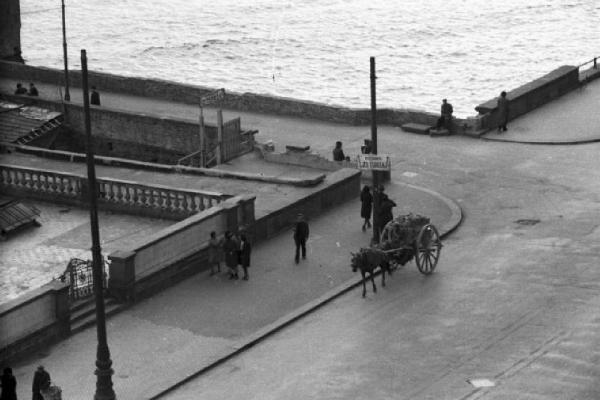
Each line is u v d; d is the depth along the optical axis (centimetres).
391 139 7562
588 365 4616
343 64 16112
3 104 8175
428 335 4947
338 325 5106
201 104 7344
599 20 18850
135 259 5319
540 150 7256
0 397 4391
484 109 7588
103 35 18162
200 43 17600
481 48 16988
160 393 4584
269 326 5094
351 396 4500
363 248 5341
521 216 6238
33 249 5950
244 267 5547
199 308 5284
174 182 6669
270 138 7681
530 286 5362
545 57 16288
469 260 5694
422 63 16038
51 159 7138
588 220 6138
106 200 6412
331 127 7875
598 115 7838
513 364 4659
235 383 4666
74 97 8650
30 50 17050
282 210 6100
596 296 5228
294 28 18900
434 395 4466
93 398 4522
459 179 6831
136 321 5172
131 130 7944
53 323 4959
